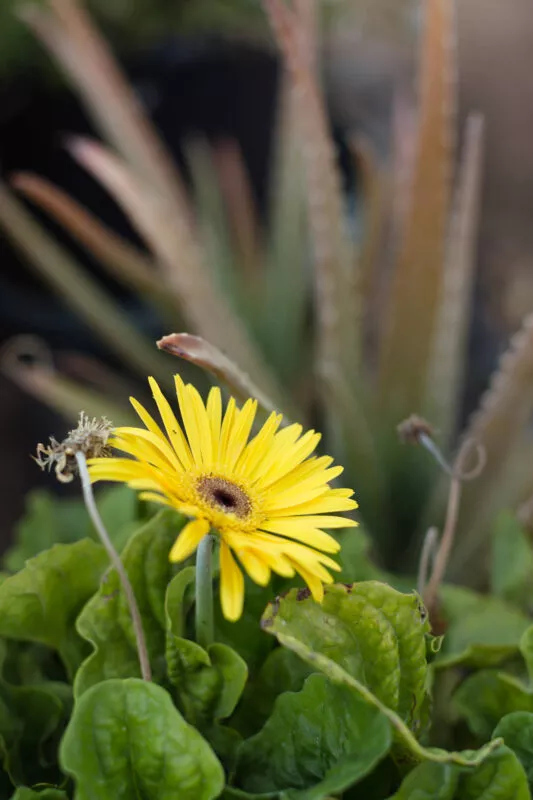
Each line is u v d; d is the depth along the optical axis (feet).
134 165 3.48
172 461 1.63
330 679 1.66
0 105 4.73
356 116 5.59
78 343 4.68
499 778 1.66
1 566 3.99
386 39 5.63
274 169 5.20
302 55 2.47
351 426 2.66
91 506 1.59
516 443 2.65
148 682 1.63
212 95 5.06
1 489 4.40
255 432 1.98
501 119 5.41
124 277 3.54
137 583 1.82
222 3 5.04
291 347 3.93
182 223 3.07
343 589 1.69
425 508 2.90
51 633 1.88
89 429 1.62
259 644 1.87
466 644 2.05
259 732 1.75
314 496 1.66
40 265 3.53
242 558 1.53
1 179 4.84
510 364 2.52
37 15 3.40
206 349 1.89
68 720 1.87
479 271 5.36
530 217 5.32
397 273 2.76
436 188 2.56
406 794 1.64
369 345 3.68
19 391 4.89
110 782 1.63
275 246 3.92
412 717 1.73
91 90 3.44
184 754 1.62
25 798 1.66
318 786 1.61
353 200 4.92
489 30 5.34
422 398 2.88
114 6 4.73
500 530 2.26
